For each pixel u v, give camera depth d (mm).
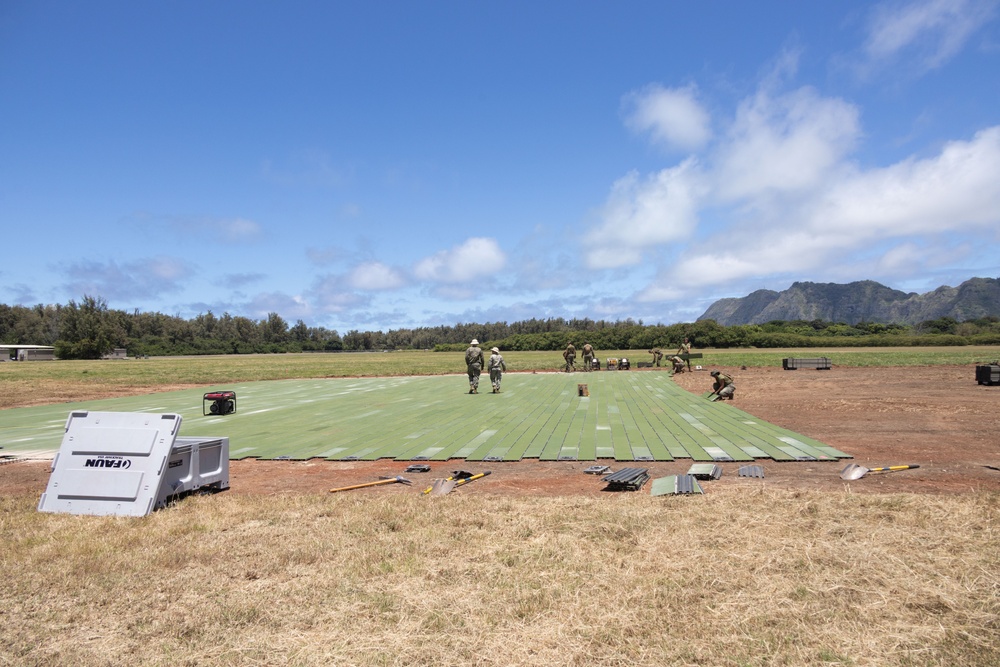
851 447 9406
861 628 3426
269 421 14102
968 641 3256
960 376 25234
